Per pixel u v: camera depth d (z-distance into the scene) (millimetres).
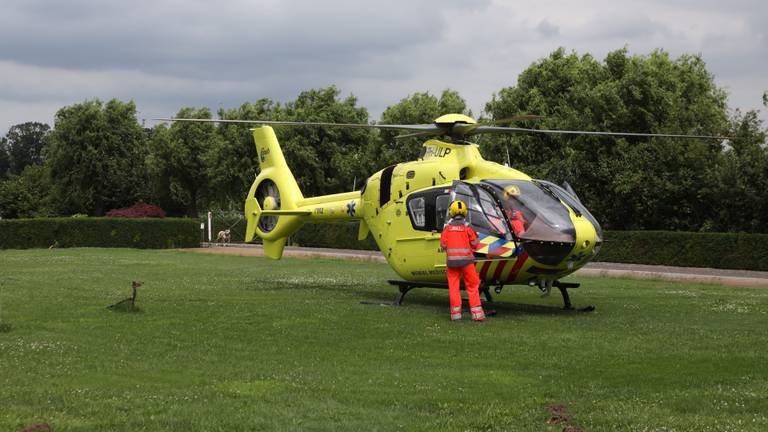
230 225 64688
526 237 15750
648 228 40406
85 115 75125
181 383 9430
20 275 25812
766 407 8258
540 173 42688
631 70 42219
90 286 21938
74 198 74750
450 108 57938
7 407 8062
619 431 7461
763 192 34000
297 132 62656
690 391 9016
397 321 15211
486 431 7500
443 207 17359
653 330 14078
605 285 24688
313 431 7434
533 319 15633
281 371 10234
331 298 19625
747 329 14250
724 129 37250
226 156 67000
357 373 10141
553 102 47562
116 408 8141
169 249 50188
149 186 78500
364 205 20266
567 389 9180
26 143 171250
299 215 23516
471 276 15461
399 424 7672
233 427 7523
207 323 14719
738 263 32531
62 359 10727
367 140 64375
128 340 12562
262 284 23734
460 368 10531
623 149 40344
